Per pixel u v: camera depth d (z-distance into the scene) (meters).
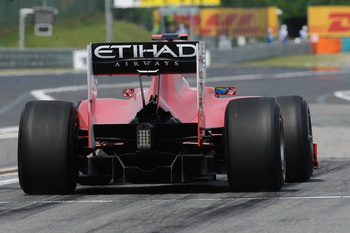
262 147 28.19
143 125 28.14
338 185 31.47
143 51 28.42
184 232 21.73
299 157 31.95
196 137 29.42
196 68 28.36
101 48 28.56
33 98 98.75
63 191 29.47
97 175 29.52
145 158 29.08
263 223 22.89
